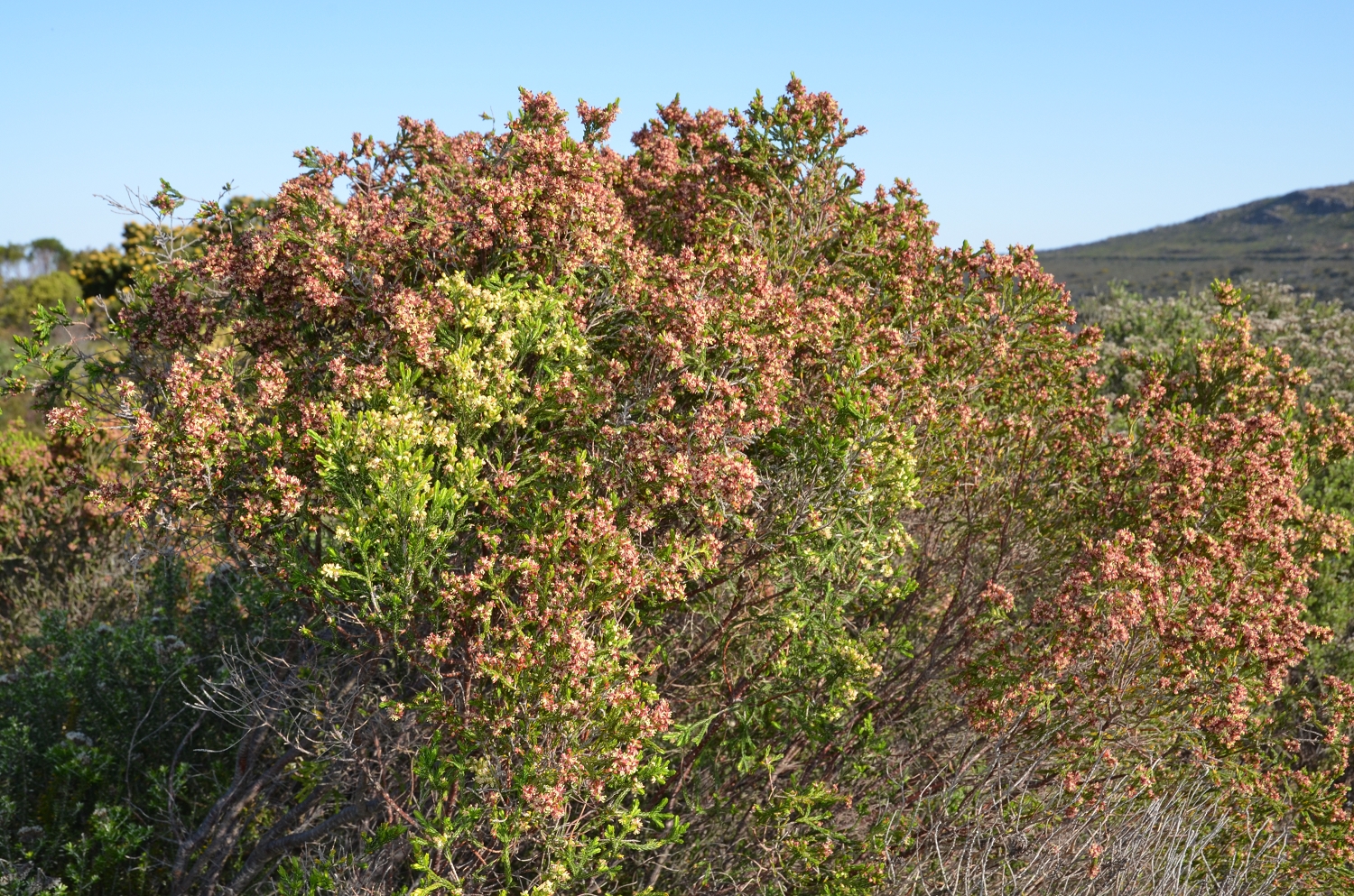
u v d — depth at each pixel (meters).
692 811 4.36
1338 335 12.27
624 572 3.30
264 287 4.03
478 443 3.62
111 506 3.64
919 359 4.76
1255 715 5.04
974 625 4.58
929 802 4.40
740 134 5.21
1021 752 4.45
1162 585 4.38
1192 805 4.50
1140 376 8.58
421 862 3.12
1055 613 4.28
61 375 3.94
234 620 5.82
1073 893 3.90
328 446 3.19
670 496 3.56
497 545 3.59
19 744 5.03
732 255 4.51
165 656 5.68
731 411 3.73
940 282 5.08
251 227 4.35
